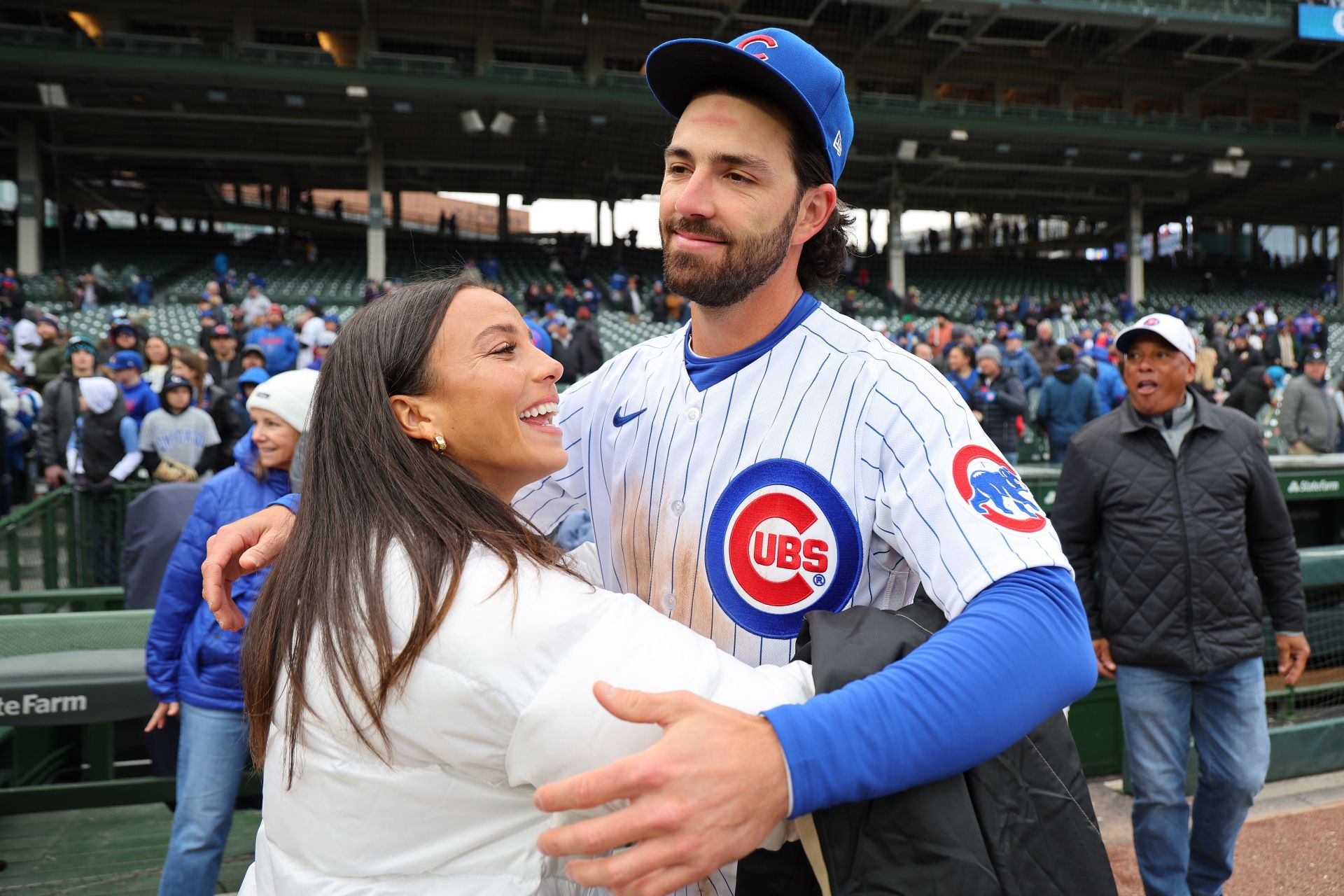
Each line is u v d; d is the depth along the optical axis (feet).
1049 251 146.20
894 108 85.56
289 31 84.28
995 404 24.35
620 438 4.44
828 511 3.78
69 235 85.51
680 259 3.82
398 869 2.92
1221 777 8.76
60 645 8.96
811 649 3.20
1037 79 100.27
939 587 3.30
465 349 3.33
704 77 3.79
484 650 2.78
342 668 2.87
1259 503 8.98
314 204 126.52
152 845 10.45
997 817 2.93
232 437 20.85
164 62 70.74
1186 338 8.69
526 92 77.77
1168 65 100.68
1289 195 111.45
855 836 2.84
